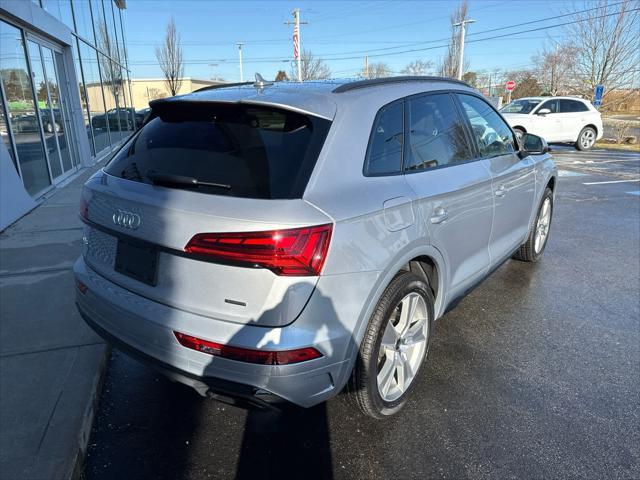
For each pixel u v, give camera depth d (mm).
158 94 54969
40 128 8633
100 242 2490
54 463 2191
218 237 1890
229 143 2229
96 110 13844
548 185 5000
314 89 2453
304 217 1907
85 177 10102
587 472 2271
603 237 6234
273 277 1871
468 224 3102
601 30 23109
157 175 2164
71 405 2594
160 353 2156
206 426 2574
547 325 3752
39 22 8594
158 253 2105
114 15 17812
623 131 20438
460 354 3305
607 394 2873
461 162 3135
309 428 2562
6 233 5762
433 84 3090
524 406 2752
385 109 2539
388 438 2490
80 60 11961
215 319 1979
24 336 3311
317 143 2125
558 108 15922
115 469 2271
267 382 1949
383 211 2248
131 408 2715
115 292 2324
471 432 2537
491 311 3986
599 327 3729
